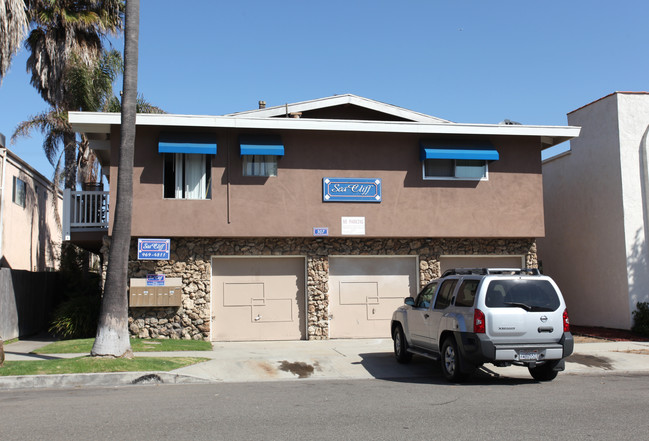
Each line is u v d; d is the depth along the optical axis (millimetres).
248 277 16844
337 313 17109
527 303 9758
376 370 11852
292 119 16234
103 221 17750
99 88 22719
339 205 16766
